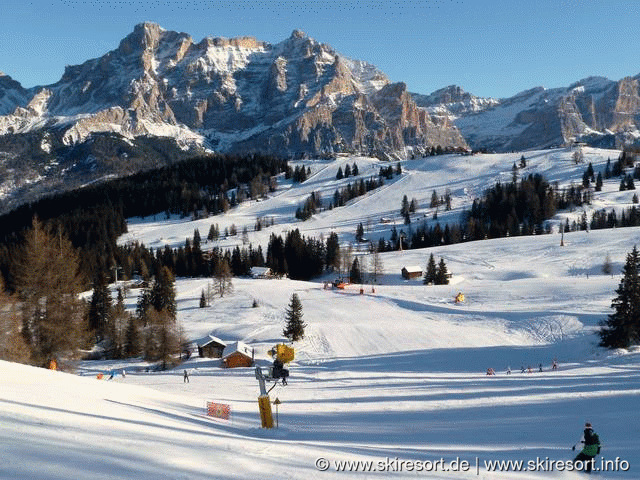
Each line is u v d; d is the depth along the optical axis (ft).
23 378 68.54
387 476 35.60
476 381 139.64
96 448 31.04
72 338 149.59
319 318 287.07
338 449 47.93
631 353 179.93
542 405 89.71
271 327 270.67
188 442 37.81
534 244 468.75
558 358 188.65
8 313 134.31
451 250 493.77
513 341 221.66
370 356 209.97
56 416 40.96
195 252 522.88
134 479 25.80
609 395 94.38
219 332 269.03
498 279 377.30
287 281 444.55
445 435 66.13
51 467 25.94
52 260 150.61
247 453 36.65
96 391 70.59
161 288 316.40
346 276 485.97
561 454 52.03
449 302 311.88
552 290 311.06
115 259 524.93
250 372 195.72
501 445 58.44
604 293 290.97
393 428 72.84
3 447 28.55
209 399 108.27
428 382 143.64
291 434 60.44
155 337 238.89
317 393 127.85
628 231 472.03
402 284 415.64
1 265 416.67
